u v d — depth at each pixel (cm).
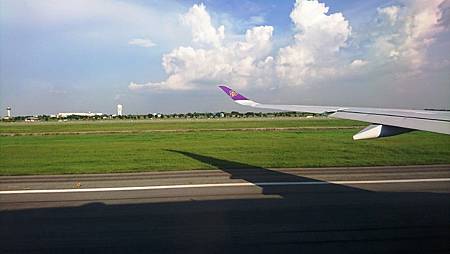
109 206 939
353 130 4106
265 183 1225
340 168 1546
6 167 1642
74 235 716
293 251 631
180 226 766
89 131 4631
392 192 1078
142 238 697
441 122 567
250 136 3331
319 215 840
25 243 676
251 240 682
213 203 957
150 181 1285
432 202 957
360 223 780
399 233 719
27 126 6631
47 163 1761
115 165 1678
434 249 641
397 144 2466
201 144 2650
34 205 956
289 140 2881
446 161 1709
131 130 4703
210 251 632
